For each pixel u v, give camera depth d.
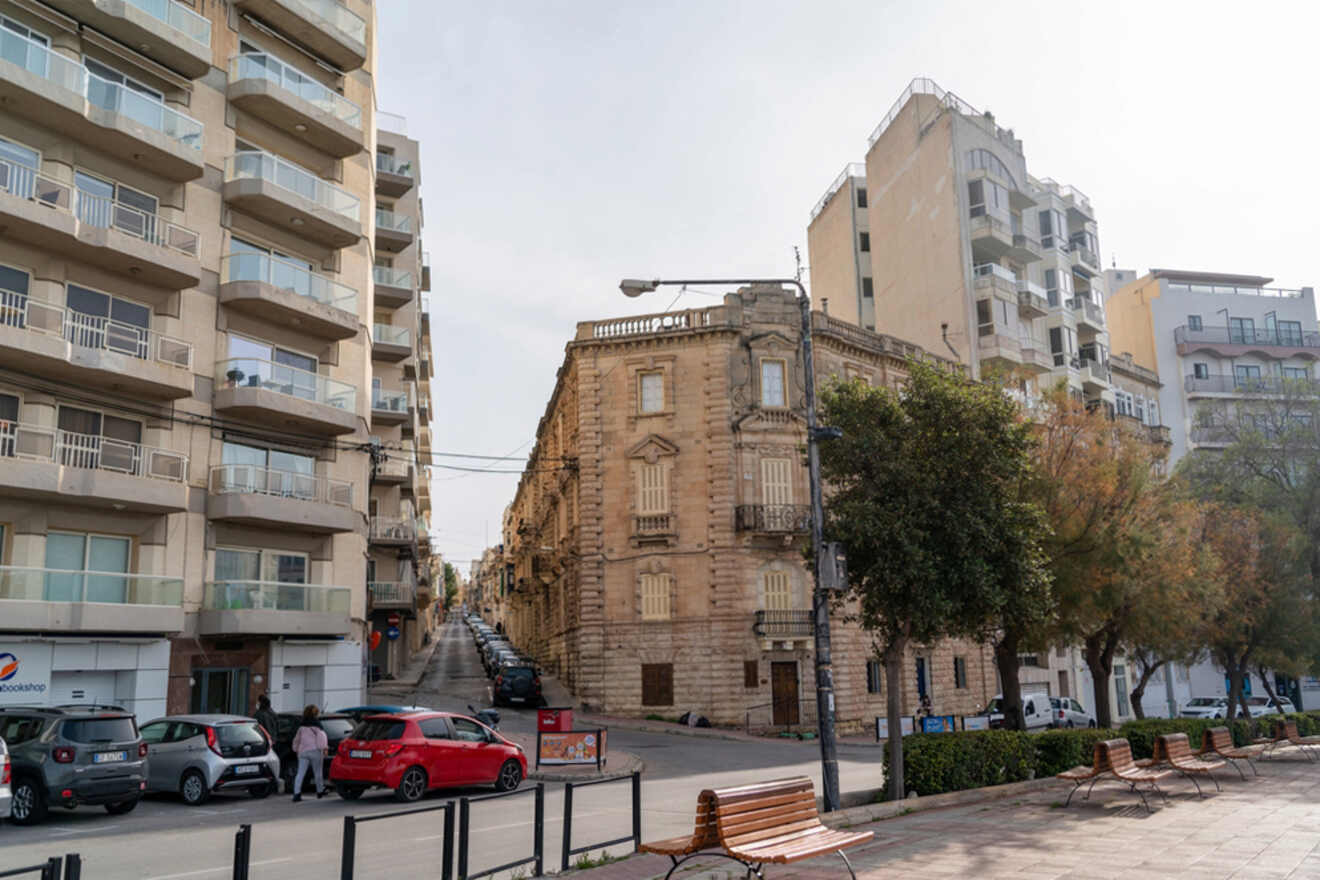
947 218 53.94
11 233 25.50
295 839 14.55
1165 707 60.47
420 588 74.00
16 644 24.50
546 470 56.88
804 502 42.47
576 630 46.34
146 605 26.72
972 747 18.09
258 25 33.12
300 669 32.34
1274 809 15.45
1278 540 32.69
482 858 12.92
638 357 43.78
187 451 29.33
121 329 28.06
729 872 10.85
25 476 24.62
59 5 26.92
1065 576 24.39
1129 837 13.04
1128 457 26.16
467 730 21.19
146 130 27.64
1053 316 56.59
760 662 40.84
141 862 12.73
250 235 32.03
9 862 12.95
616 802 19.06
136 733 17.84
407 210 60.53
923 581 17.94
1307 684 63.38
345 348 34.94
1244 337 67.94
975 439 18.73
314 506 31.55
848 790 20.34
